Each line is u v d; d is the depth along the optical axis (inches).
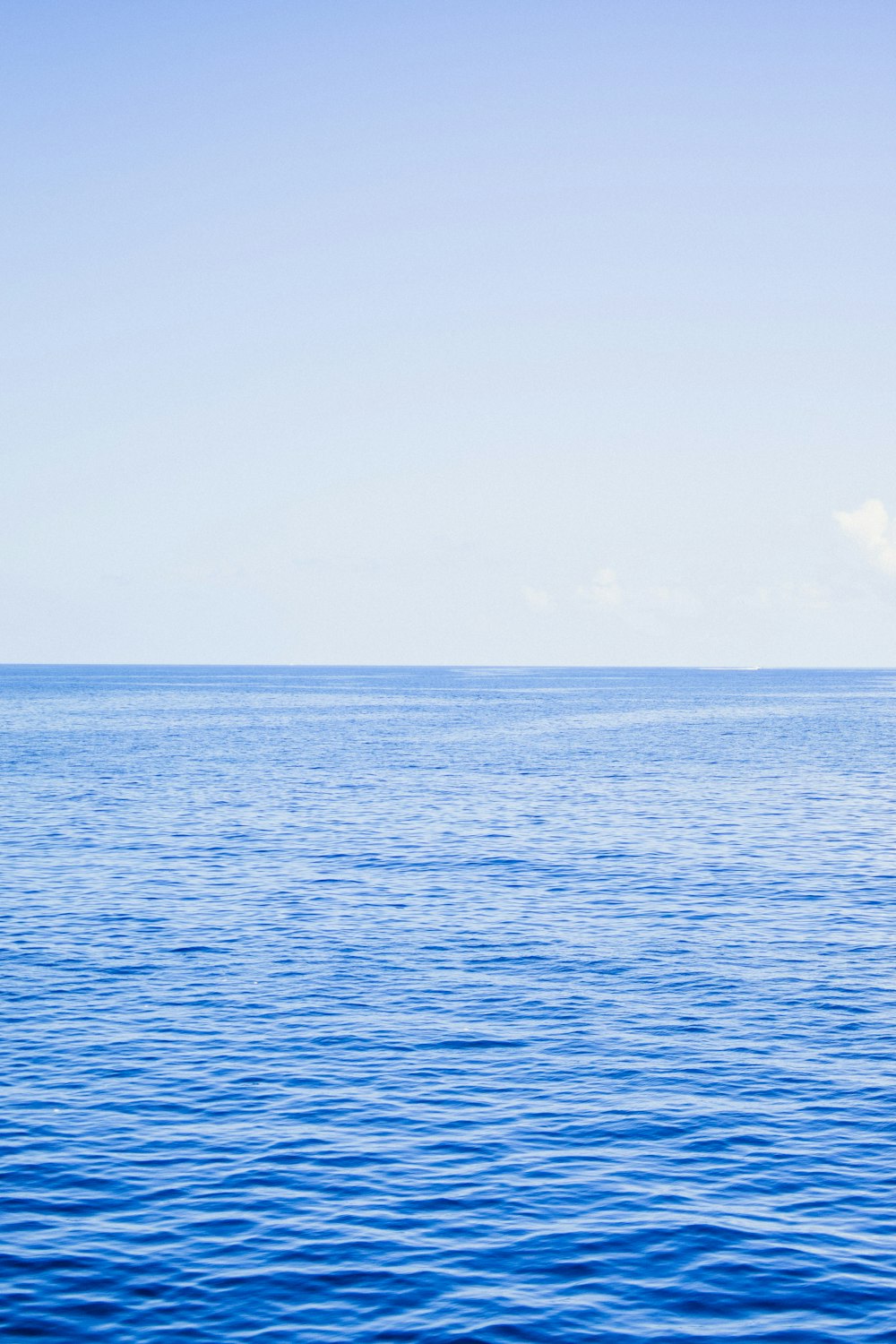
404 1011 1141.7
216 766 3604.8
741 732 5216.5
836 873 1893.5
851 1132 857.5
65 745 4387.3
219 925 1509.6
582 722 5930.1
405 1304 634.8
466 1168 794.8
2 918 1541.6
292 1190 762.8
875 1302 639.1
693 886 1781.5
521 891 1743.4
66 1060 1000.2
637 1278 661.3
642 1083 950.4
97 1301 637.3
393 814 2551.7
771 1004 1165.1
